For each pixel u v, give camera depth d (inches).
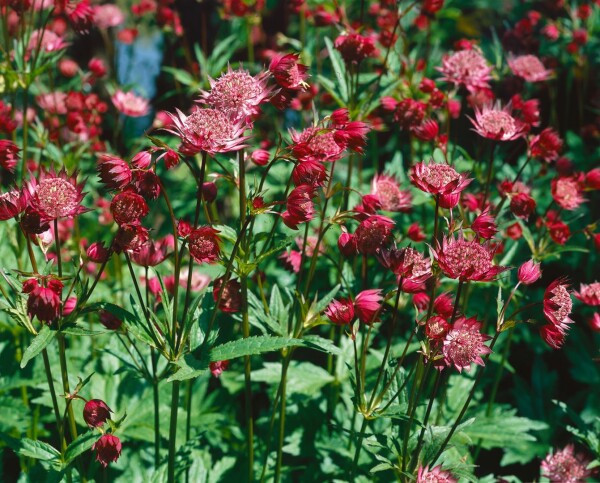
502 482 27.7
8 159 22.7
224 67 34.5
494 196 29.2
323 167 21.5
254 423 28.4
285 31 44.5
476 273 20.9
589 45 38.2
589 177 26.5
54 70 38.9
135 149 34.1
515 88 31.1
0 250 28.1
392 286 26.3
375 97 28.1
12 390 29.1
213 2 42.3
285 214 21.7
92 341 29.1
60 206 21.0
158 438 24.5
